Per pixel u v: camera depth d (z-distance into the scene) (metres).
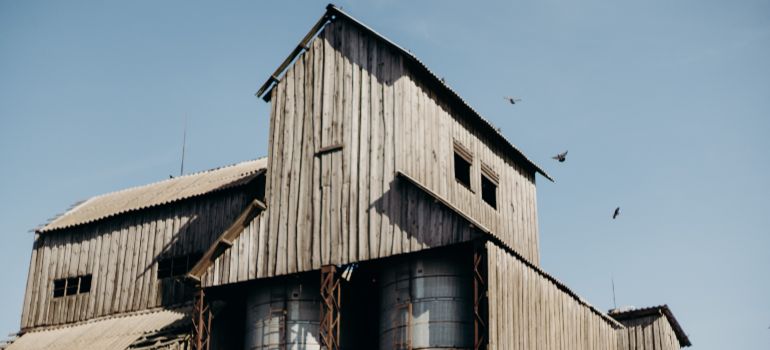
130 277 43.31
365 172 34.03
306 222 34.66
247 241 35.69
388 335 32.22
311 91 36.72
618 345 44.34
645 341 43.72
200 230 42.00
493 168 39.06
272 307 34.66
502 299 30.41
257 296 35.34
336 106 35.81
